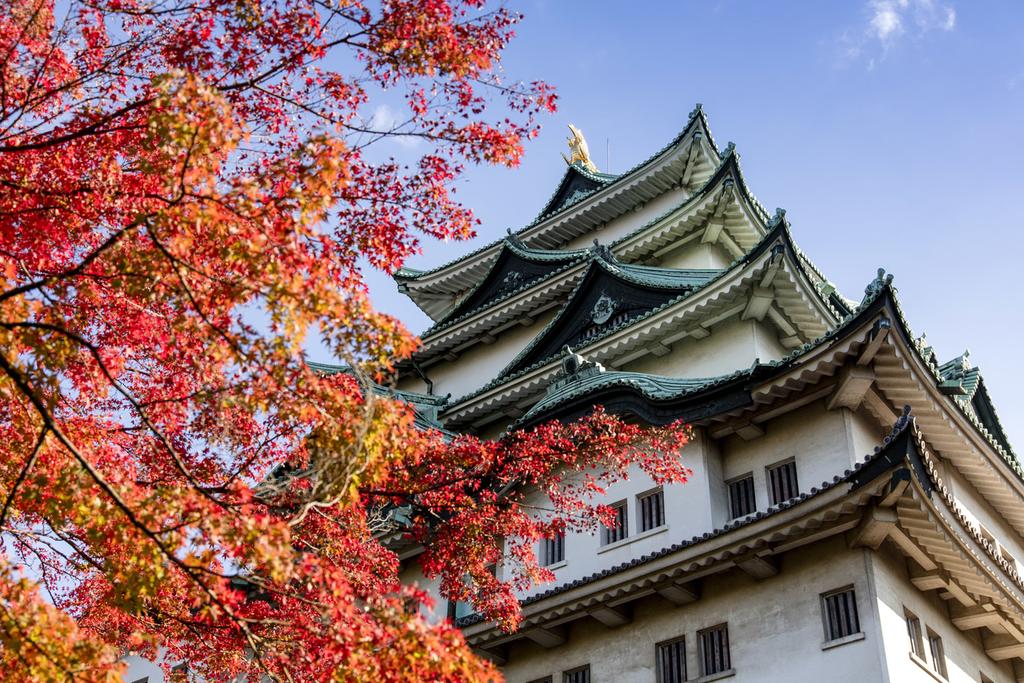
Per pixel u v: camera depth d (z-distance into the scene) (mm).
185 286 9461
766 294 29141
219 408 10461
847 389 22094
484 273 46656
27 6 11977
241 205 9781
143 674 30547
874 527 18984
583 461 17531
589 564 24141
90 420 12398
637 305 33281
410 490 15188
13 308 9898
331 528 13820
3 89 11398
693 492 23234
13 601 9156
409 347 10242
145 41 12289
